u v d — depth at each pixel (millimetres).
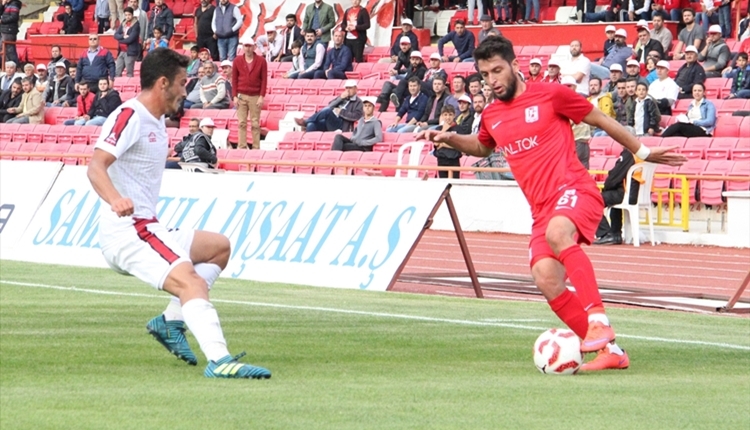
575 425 9062
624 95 36938
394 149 40062
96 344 13500
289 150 42094
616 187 32094
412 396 10250
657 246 32469
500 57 12438
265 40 51375
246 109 43719
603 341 11898
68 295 19219
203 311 11133
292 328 15461
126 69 53406
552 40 48281
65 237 25328
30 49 61719
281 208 22672
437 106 40094
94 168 10930
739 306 20453
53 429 8523
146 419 8930
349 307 18141
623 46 41688
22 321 15711
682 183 33531
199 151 33312
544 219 12523
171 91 11469
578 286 12000
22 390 10281
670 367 12633
